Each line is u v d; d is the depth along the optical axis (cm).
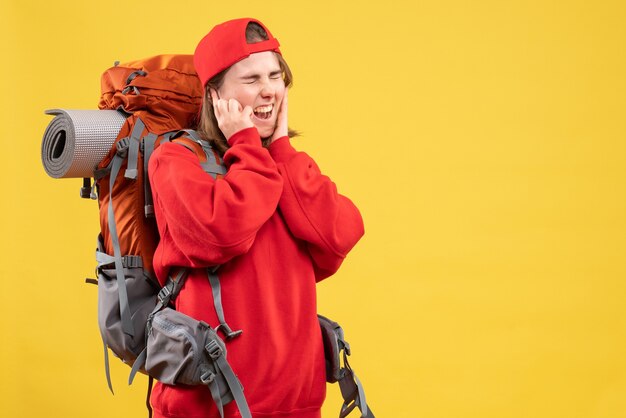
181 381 191
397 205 361
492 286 359
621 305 356
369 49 358
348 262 364
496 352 360
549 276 357
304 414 205
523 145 355
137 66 231
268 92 205
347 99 360
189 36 365
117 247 216
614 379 357
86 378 384
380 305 363
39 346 387
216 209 186
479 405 361
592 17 351
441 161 358
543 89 354
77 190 383
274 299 200
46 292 386
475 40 355
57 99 376
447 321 361
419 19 356
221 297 196
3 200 385
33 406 387
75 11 372
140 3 367
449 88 356
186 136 205
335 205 204
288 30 361
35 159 382
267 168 196
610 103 353
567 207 355
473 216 358
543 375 359
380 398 365
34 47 376
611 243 355
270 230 203
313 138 361
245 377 196
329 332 215
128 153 214
